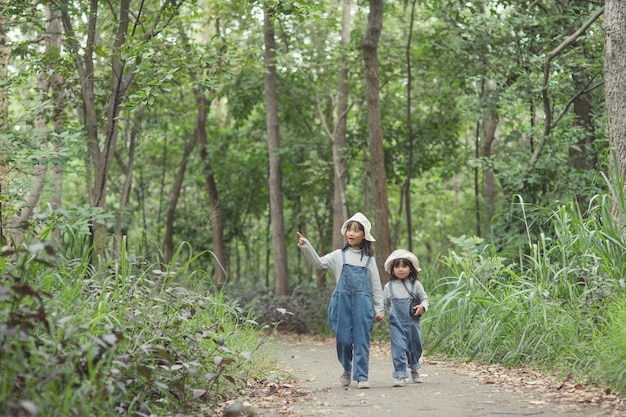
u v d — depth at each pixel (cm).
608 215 921
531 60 1497
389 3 1936
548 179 1502
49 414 428
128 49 1202
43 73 1466
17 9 1213
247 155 2830
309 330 1750
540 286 920
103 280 759
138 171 2981
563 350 798
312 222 2939
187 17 1648
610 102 1027
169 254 2609
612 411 557
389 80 2167
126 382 543
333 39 2125
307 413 596
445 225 2761
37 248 454
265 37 2084
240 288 2405
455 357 987
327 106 2450
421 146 2270
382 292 762
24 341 461
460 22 1692
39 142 1140
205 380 645
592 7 1489
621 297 815
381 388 741
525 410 579
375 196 1504
